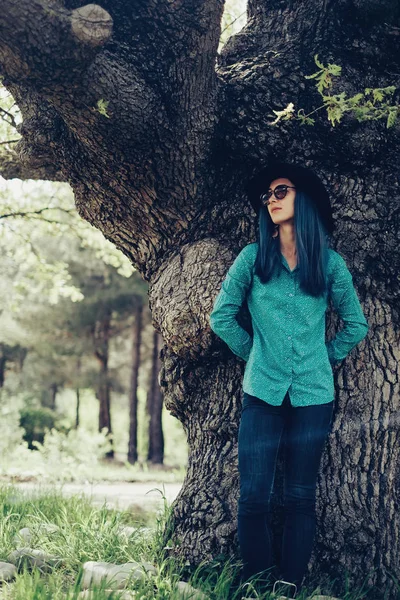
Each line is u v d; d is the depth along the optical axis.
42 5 3.19
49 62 3.36
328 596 3.41
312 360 3.47
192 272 4.14
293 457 3.45
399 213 4.10
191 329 4.03
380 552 3.78
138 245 4.63
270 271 3.52
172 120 4.02
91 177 4.34
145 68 3.90
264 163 4.21
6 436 18.61
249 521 3.40
